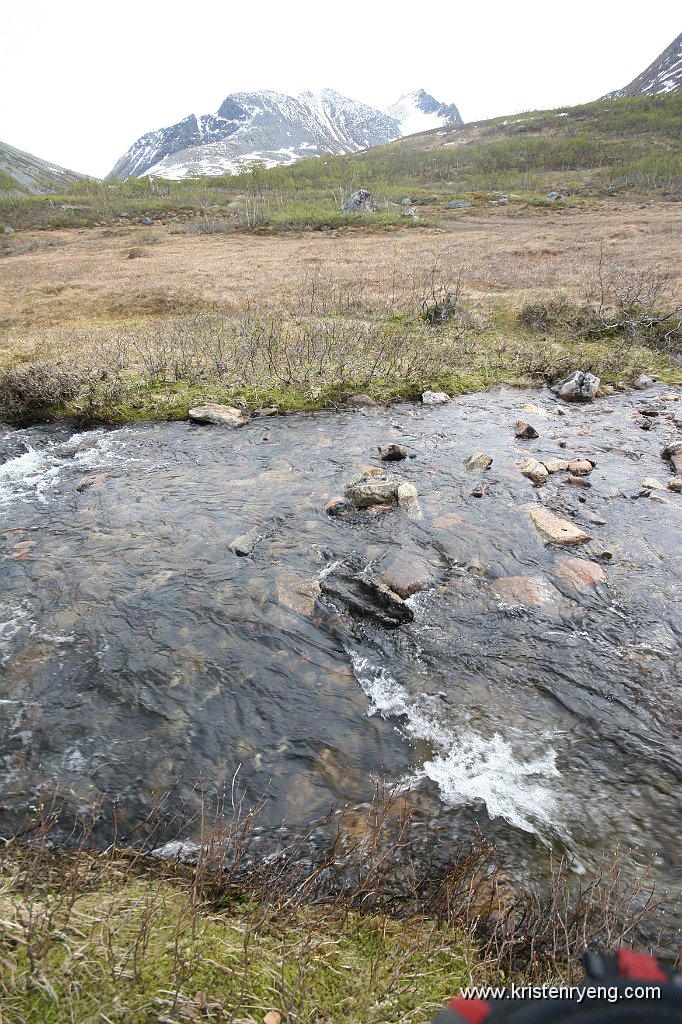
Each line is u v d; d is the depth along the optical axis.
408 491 6.79
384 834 3.19
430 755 3.75
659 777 3.55
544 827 3.24
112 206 64.50
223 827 3.25
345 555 5.84
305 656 4.59
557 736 3.86
